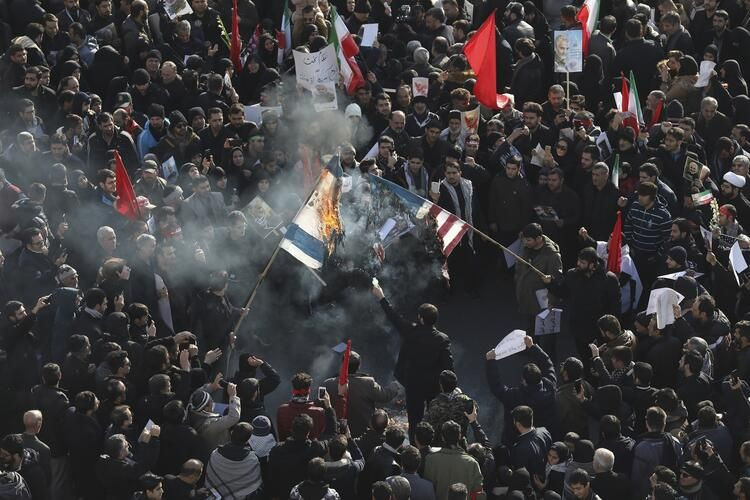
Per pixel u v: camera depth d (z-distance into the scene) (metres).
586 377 38.59
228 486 29.31
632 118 45.44
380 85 51.19
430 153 45.19
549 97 47.16
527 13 54.00
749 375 34.25
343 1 58.19
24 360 34.09
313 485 28.12
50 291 37.94
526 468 30.30
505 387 32.94
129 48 51.22
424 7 57.34
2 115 46.56
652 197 40.62
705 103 47.16
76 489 32.19
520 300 39.59
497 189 43.38
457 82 48.22
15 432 33.84
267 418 31.36
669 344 35.16
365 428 33.31
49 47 51.31
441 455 29.38
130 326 34.81
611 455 29.39
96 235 40.03
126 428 30.52
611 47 52.03
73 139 44.25
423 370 34.53
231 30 54.81
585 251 37.50
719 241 40.16
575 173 43.88
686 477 29.02
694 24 55.16
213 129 45.78
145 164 41.78
